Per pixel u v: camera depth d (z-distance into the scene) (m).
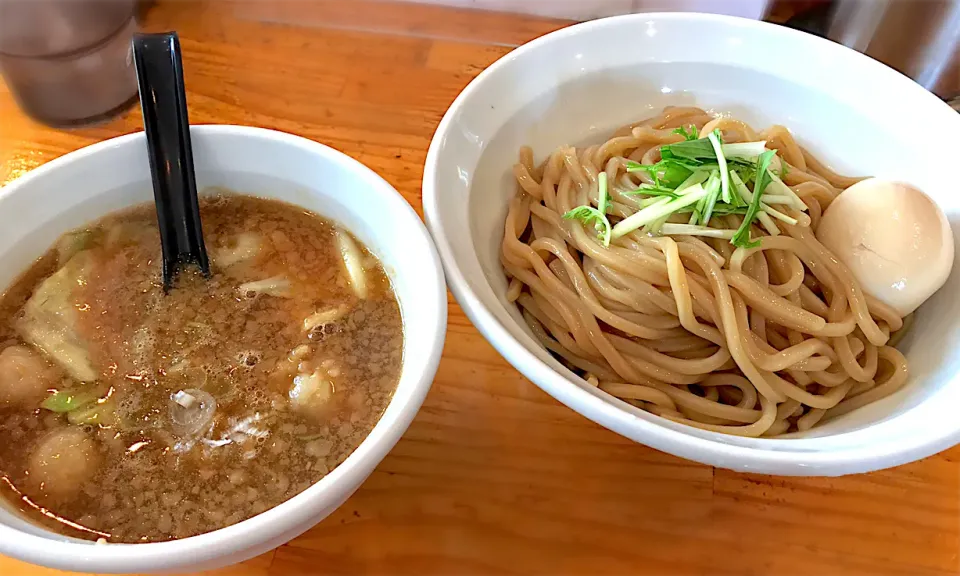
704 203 0.33
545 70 0.36
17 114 0.41
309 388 0.26
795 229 0.34
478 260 0.31
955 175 0.33
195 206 0.28
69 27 0.38
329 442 0.25
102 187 0.28
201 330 0.28
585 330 0.33
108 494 0.23
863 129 0.36
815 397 0.32
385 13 0.49
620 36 0.37
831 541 0.28
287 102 0.43
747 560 0.28
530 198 0.37
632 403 0.32
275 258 0.30
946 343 0.30
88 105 0.41
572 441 0.31
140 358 0.27
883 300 0.32
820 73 0.36
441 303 0.24
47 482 0.23
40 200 0.27
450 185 0.31
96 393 0.26
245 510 0.23
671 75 0.38
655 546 0.28
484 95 0.34
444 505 0.29
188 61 0.45
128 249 0.29
